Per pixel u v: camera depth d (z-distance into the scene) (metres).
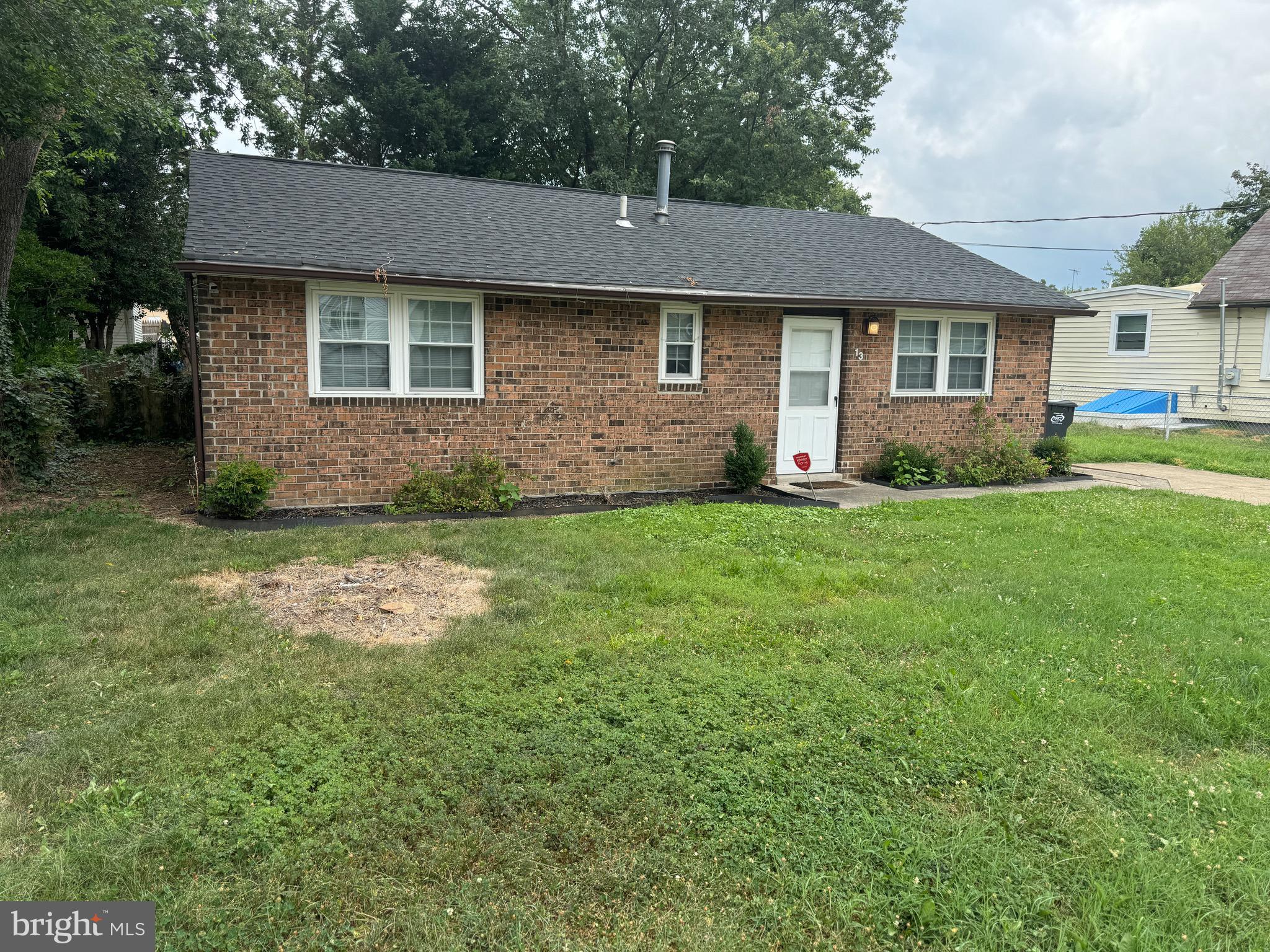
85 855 2.81
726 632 5.16
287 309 8.62
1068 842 3.07
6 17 7.80
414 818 3.10
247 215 9.20
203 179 9.94
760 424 11.23
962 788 3.40
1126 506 9.96
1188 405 20.59
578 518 8.69
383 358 9.16
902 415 12.12
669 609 5.59
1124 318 22.14
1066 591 6.17
